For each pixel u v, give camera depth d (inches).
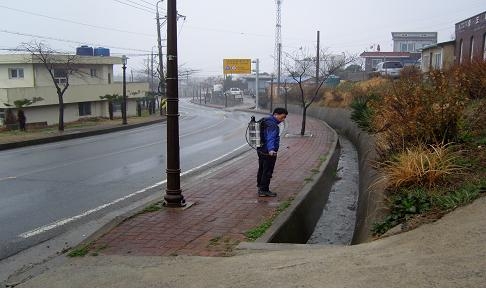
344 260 172.2
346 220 334.0
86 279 182.4
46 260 221.0
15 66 1441.9
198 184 378.0
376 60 2474.2
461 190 224.1
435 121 306.0
